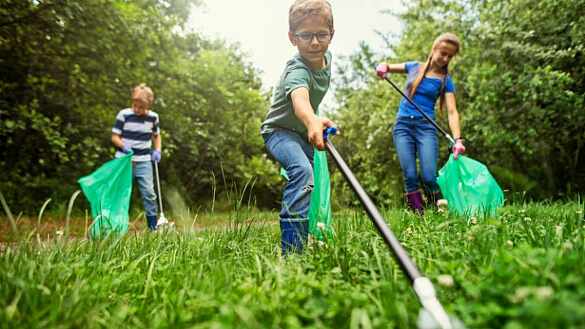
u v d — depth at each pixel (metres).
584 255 1.91
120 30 9.89
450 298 1.72
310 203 3.36
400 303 1.58
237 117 18.98
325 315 1.56
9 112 9.57
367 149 13.59
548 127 9.40
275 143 3.42
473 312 1.52
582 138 9.89
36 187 11.38
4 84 9.93
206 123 16.94
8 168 10.87
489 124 9.59
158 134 6.61
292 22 3.28
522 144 9.40
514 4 9.38
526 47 8.92
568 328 1.17
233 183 3.46
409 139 5.11
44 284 2.07
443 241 2.59
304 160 3.27
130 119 6.14
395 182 12.79
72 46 9.81
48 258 2.39
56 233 3.05
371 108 14.47
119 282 2.29
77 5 8.75
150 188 6.23
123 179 5.51
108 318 1.79
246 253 2.86
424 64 5.20
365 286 1.86
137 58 10.74
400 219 3.57
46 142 10.65
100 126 11.86
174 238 3.41
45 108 10.94
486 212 3.51
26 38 9.46
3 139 10.38
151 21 11.37
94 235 3.22
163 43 12.13
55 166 11.88
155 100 12.51
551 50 8.71
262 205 21.34
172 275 2.36
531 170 11.11
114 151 11.38
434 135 5.07
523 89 9.05
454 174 4.57
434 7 11.46
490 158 11.13
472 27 10.44
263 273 2.28
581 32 8.39
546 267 1.62
